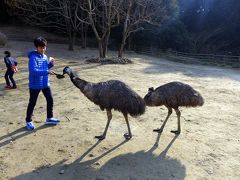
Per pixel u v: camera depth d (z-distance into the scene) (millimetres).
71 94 11141
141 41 37594
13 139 7137
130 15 25359
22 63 18734
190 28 39938
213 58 30172
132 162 6195
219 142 7246
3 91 11531
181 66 23234
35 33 37000
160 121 8500
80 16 31484
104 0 21891
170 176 5734
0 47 26469
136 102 6648
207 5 38406
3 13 38656
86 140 7133
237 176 5793
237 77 18188
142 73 17172
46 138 7215
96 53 27859
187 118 8859
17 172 5820
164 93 7109
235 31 37500
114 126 8008
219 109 9992
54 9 31281
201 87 13828
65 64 19375
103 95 6797
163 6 31281
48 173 5809
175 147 6879
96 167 6004
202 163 6223
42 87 7590
